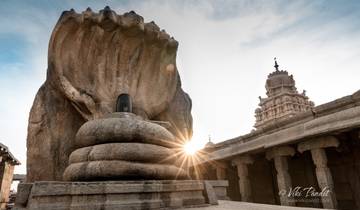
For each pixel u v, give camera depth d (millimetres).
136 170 6336
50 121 8633
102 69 9250
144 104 9969
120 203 5418
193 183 7020
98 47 9266
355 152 12680
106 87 9219
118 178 6266
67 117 8898
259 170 18172
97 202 5312
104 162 6297
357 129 10312
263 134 15094
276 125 14125
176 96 11688
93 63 9211
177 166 7887
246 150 15008
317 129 11078
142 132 7148
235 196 18516
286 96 37562
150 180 6406
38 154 8289
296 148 12969
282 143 12727
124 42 9742
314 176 14930
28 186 5551
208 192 7375
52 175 8188
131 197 5664
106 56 9445
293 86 40031
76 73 8734
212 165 18859
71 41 8852
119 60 9805
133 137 7055
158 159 7031
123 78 9734
